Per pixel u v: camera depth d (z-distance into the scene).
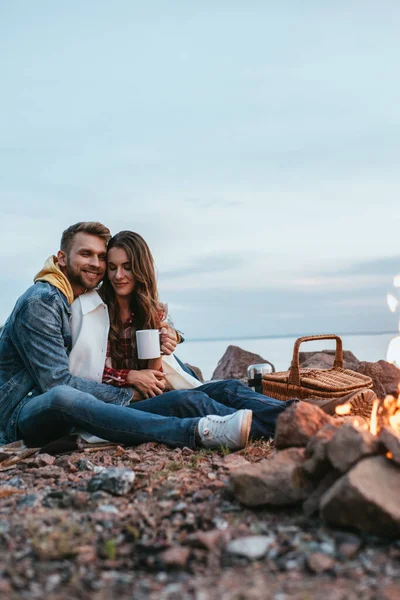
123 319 5.23
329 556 2.27
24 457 4.29
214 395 4.85
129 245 5.06
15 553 2.36
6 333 4.90
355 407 4.48
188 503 2.99
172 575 2.18
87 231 5.03
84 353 4.86
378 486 2.51
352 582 2.07
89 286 5.06
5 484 3.50
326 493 2.60
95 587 2.09
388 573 2.12
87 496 3.14
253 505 2.82
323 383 5.17
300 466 2.83
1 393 4.78
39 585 2.10
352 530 2.49
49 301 4.71
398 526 2.36
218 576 2.16
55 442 4.34
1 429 4.80
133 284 5.14
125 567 2.25
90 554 2.32
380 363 7.31
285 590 2.03
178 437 4.29
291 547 2.35
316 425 3.25
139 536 2.55
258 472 2.86
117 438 4.39
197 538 2.38
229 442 4.16
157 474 3.49
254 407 4.60
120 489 3.15
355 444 2.69
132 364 5.19
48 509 2.96
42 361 4.64
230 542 2.39
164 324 5.29
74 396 4.39
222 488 3.17
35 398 4.57
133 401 4.96
